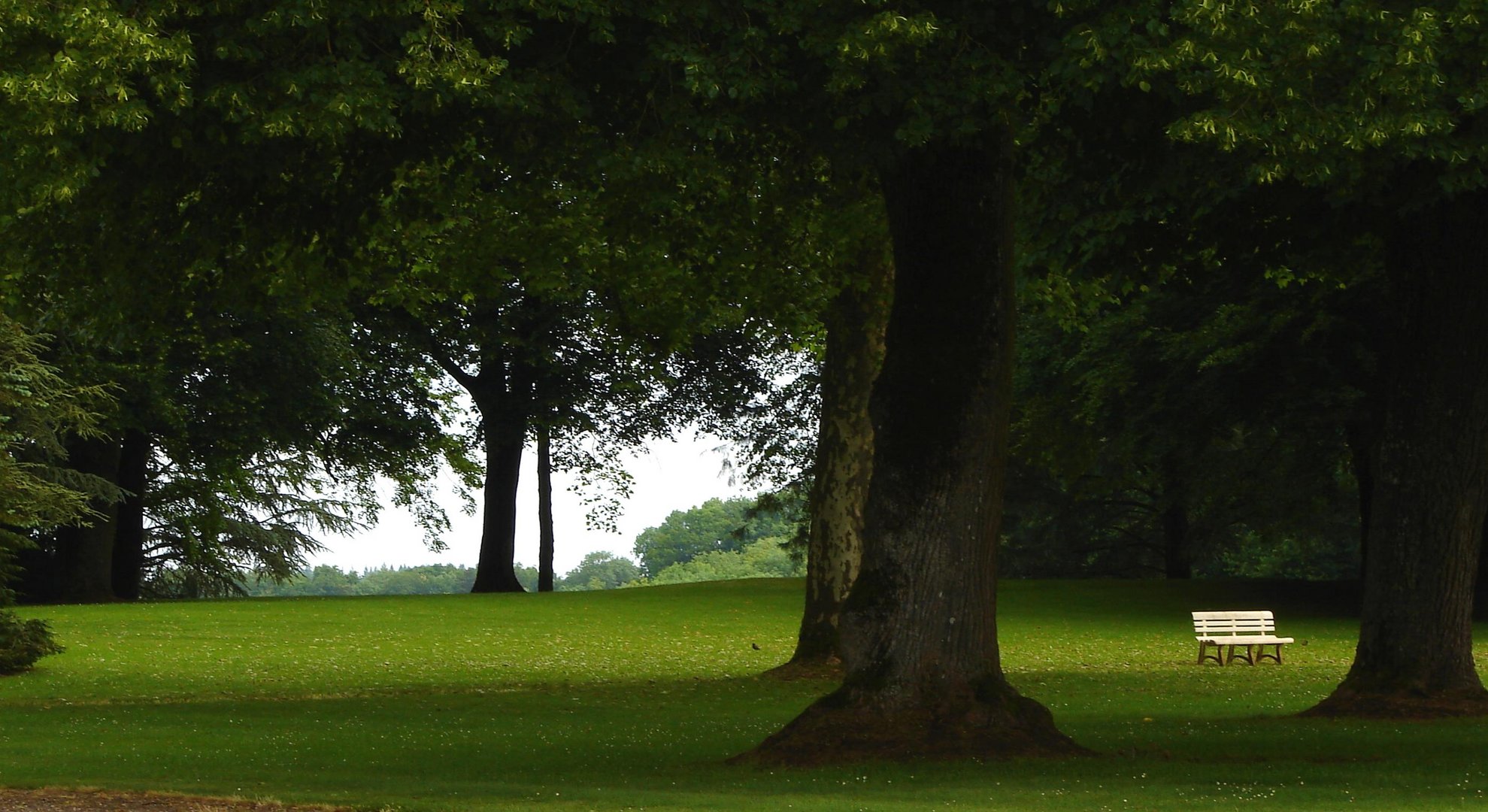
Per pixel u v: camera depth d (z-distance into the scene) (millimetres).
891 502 21188
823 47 18312
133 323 25562
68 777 19406
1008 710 20891
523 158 20438
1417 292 26391
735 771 19766
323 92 18281
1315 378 51906
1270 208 25312
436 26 18078
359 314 67750
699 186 26000
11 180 19719
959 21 18891
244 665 37750
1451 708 25906
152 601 66562
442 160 21547
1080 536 98000
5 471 39719
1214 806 16297
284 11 18109
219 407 61188
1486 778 18750
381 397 69000
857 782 18453
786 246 33938
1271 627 40844
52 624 48750
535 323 72438
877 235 32906
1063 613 59750
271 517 76938
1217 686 33500
